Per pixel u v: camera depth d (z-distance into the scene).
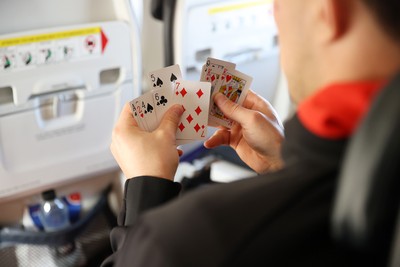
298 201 0.63
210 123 1.24
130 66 2.07
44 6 1.83
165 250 0.62
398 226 0.57
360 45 0.61
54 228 2.25
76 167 2.20
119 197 2.53
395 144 0.53
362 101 0.60
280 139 1.14
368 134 0.55
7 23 1.79
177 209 0.66
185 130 1.16
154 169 0.91
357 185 0.56
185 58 2.21
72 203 2.34
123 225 0.87
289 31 0.69
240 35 2.34
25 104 1.92
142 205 0.84
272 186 0.65
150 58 2.56
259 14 2.34
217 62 1.23
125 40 2.01
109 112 2.13
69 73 1.95
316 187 0.64
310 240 0.62
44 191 2.21
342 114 0.60
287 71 0.72
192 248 0.62
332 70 0.64
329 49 0.64
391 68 0.61
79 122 2.09
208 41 2.25
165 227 0.64
